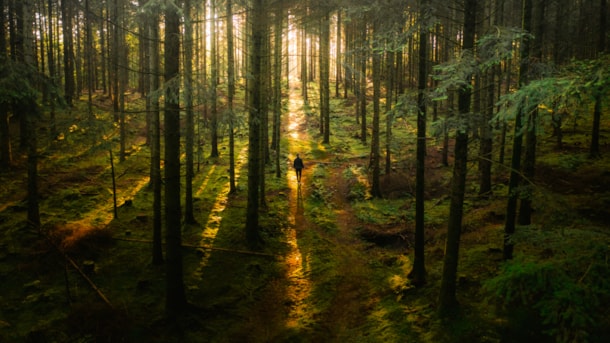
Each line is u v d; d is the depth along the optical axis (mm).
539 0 10375
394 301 10469
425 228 15227
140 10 8023
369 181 21141
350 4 10242
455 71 6793
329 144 29000
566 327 4281
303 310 10656
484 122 7410
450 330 8430
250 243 14117
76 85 30922
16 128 22578
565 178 15336
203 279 11742
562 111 5512
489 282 5191
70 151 20578
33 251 11469
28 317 9039
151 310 9922
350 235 15547
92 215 14711
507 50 6371
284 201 18938
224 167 22797
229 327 9750
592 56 26422
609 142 19031
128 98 32656
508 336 7625
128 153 22578
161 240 13258
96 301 9828
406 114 8391
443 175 21312
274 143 26531
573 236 5363
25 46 11195
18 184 16516
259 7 13289
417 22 7879
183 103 8172
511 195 8242
